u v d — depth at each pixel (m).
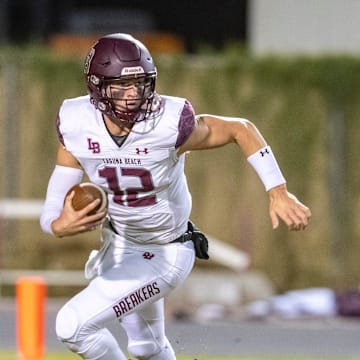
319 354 37.00
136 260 21.23
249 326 44.44
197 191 51.66
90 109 19.98
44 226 20.41
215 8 91.81
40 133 51.31
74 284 50.88
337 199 52.28
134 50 19.62
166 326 42.69
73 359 34.19
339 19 60.78
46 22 88.88
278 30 61.75
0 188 51.19
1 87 51.22
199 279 49.22
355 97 52.25
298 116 52.12
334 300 47.31
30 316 28.50
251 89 52.00
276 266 51.94
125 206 20.64
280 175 20.84
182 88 51.72
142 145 19.89
